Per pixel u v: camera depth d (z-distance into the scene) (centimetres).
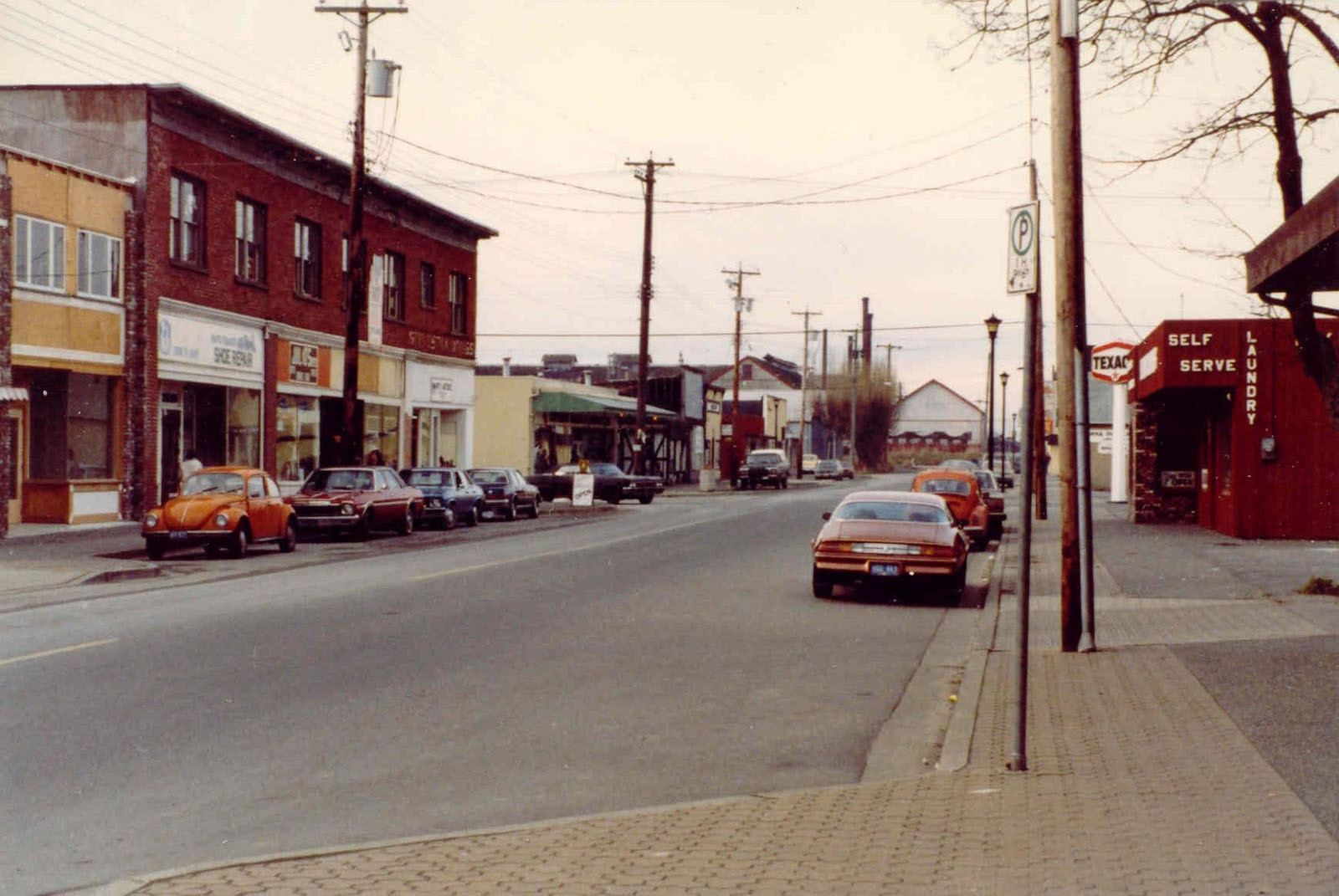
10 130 3098
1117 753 844
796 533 3266
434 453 4984
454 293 5125
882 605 1811
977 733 919
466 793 777
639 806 754
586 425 6569
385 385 4506
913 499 1959
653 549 2709
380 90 3197
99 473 2986
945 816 692
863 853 622
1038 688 1098
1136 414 3519
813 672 1241
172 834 684
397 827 703
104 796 757
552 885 575
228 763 841
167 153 3142
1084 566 1317
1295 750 838
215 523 2400
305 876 589
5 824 701
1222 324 2734
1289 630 1407
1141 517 3516
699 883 576
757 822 682
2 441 2561
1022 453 820
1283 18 1562
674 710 1042
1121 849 622
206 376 3338
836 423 12044
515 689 1116
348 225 4178
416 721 979
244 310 3541
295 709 1012
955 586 1834
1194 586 1889
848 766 863
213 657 1245
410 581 1978
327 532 3167
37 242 2731
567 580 2036
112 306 2969
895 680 1202
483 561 2367
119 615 1557
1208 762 809
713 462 8981
